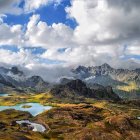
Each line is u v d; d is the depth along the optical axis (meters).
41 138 193.88
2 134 180.00
